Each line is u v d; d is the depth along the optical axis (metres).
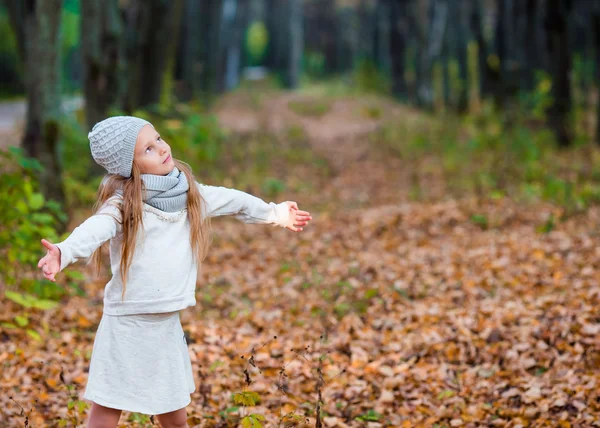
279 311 6.86
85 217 10.12
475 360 5.46
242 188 13.45
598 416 4.39
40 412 4.76
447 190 13.37
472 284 7.14
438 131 22.77
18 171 6.45
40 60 9.03
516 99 21.53
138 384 3.44
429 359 5.57
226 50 45.72
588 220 9.45
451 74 32.66
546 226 8.77
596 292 6.34
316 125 29.08
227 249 9.52
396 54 38.34
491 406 4.78
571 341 5.45
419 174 15.97
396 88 38.62
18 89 43.00
